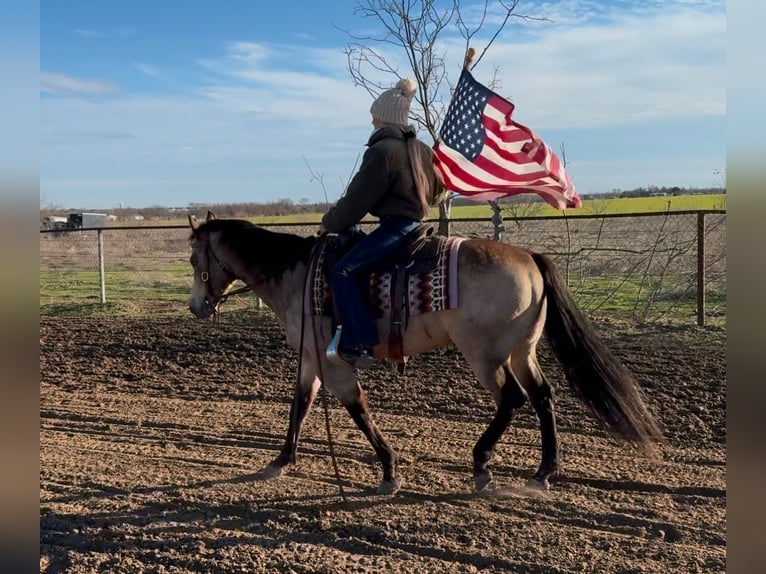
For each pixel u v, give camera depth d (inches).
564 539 141.9
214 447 205.2
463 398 244.7
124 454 199.9
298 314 173.9
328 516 155.5
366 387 261.3
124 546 144.6
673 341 293.7
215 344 333.4
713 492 163.0
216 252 188.2
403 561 135.5
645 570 128.6
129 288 530.0
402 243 159.5
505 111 158.6
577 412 225.3
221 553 139.7
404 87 161.6
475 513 155.1
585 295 391.2
